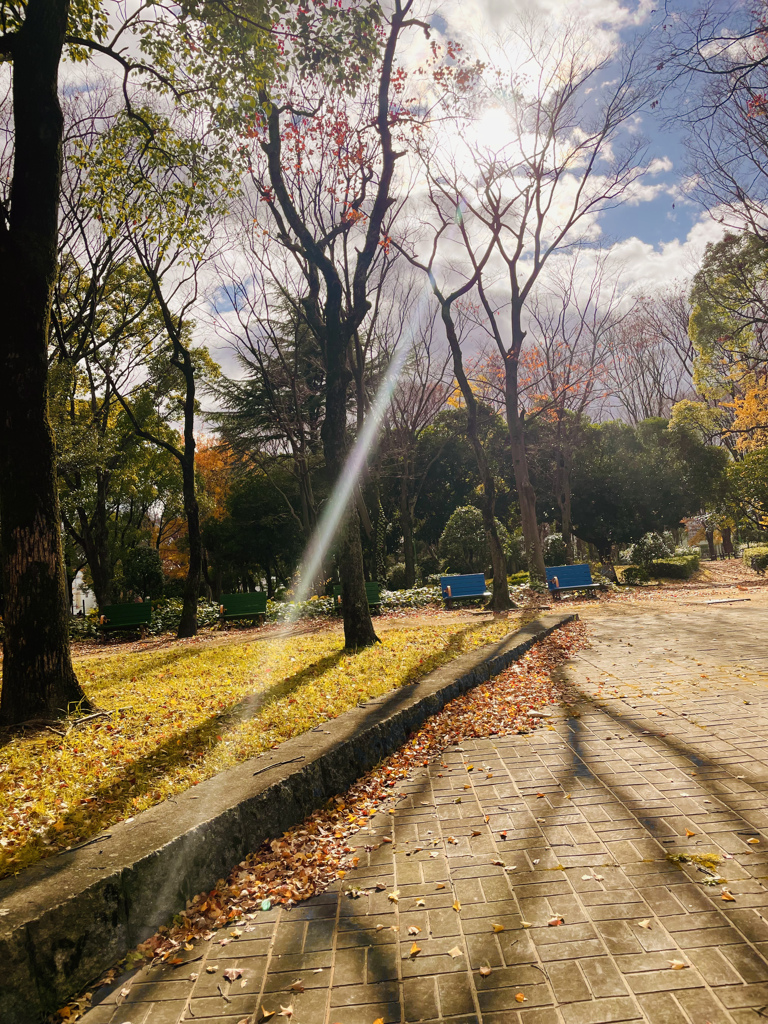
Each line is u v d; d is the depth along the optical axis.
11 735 5.42
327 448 10.17
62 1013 2.58
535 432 30.36
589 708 6.66
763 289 21.77
